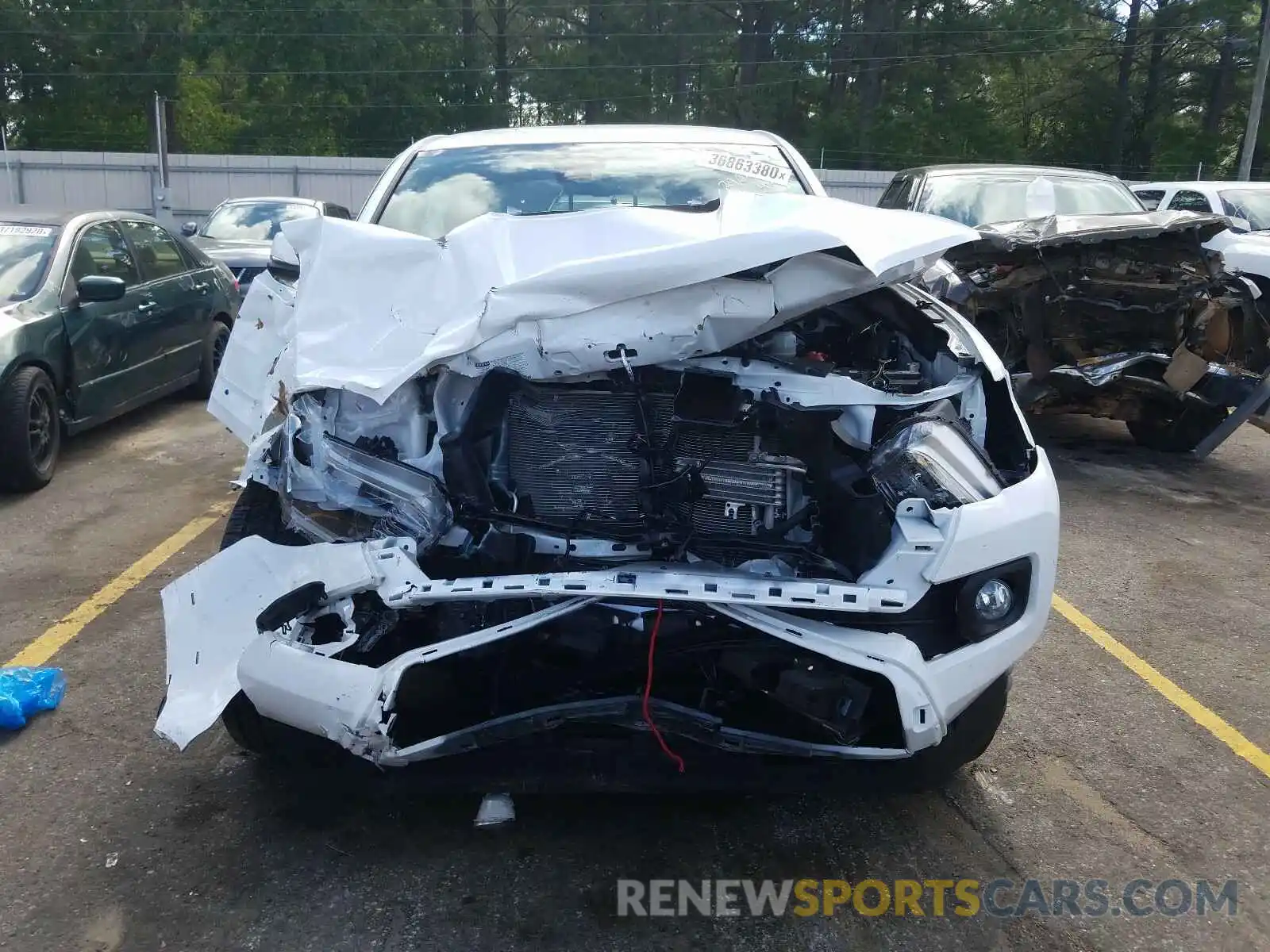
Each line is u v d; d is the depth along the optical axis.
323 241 3.18
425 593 2.57
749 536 2.84
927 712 2.58
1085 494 6.69
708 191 4.21
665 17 43.00
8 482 6.10
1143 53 41.91
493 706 2.72
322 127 43.62
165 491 6.28
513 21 46.84
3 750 3.43
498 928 2.64
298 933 2.61
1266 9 27.69
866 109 41.59
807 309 2.78
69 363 6.60
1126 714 3.84
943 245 2.91
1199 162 40.75
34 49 41.38
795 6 41.75
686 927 2.66
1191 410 7.32
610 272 2.70
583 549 2.81
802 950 2.59
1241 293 6.79
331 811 3.13
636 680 2.71
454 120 44.78
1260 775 3.44
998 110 43.75
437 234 3.99
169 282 8.16
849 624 2.62
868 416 2.86
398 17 44.16
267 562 2.82
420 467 2.88
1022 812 3.21
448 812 3.13
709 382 2.81
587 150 4.51
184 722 2.68
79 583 4.84
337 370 2.90
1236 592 5.06
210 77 42.91
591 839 3.02
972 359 3.12
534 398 2.87
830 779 2.82
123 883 2.79
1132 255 6.77
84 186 30.80
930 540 2.62
